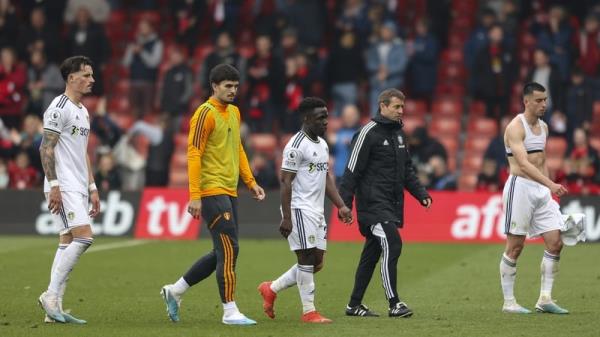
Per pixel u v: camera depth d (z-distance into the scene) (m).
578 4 99.69
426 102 92.81
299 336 36.75
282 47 92.06
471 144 97.00
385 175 41.69
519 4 100.12
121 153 89.88
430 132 96.75
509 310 43.22
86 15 95.06
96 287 51.88
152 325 39.53
